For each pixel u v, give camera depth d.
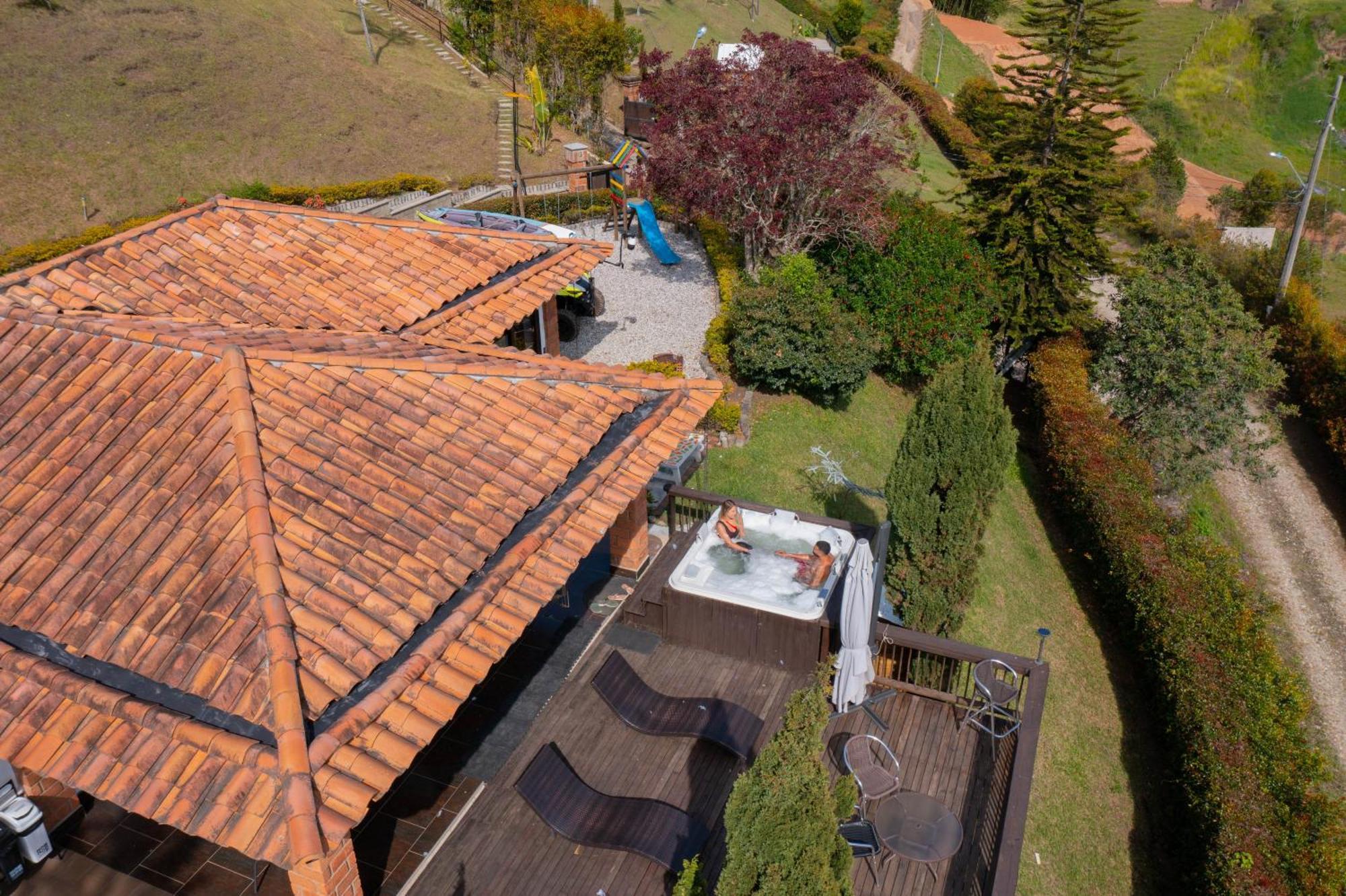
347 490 8.06
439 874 8.19
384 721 6.46
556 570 8.27
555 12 38.69
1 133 27.64
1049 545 21.31
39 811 7.66
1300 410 29.12
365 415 8.91
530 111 38.91
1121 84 26.56
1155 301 23.48
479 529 8.16
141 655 6.57
